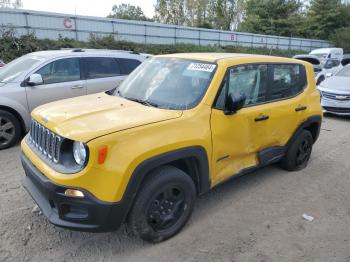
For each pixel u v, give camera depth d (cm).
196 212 379
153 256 302
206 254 307
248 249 316
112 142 263
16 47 2145
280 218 373
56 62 625
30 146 326
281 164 505
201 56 387
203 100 333
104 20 2956
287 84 450
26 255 298
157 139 286
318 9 4844
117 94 399
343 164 549
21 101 577
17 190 417
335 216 382
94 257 299
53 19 2667
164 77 379
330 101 915
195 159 323
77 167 265
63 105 345
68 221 274
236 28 6178
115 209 269
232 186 449
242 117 367
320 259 306
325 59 1664
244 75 378
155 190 295
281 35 4738
